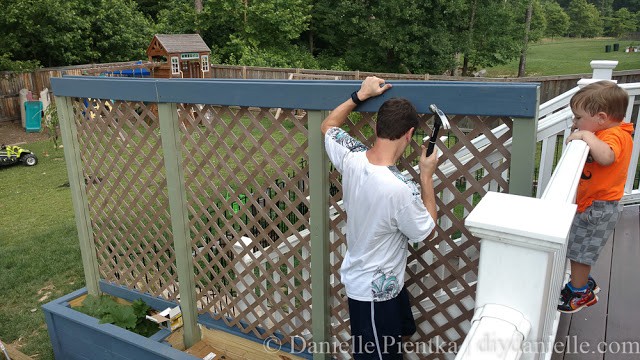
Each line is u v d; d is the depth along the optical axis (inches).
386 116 77.1
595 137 88.7
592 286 98.5
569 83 405.1
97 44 705.6
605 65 166.1
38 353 158.9
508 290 45.7
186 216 129.9
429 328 103.2
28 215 282.7
